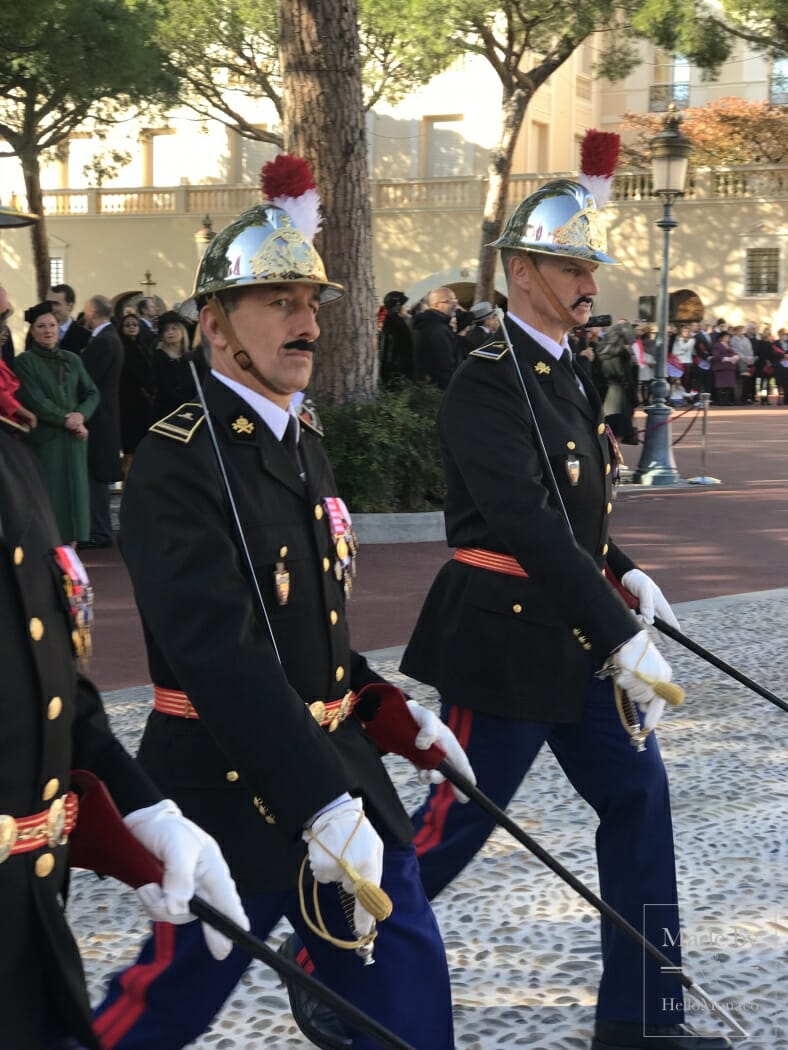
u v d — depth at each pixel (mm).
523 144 36406
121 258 38531
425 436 11773
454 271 35656
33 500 1934
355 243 11758
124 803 2102
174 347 11664
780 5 23625
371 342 11984
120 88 21844
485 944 3734
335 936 2570
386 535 11266
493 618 3352
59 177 39531
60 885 1984
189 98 33750
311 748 2336
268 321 2520
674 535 11703
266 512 2498
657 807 3297
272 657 2379
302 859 2535
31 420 1973
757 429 23578
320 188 11648
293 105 11664
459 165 36250
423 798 4855
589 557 3123
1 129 24812
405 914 2611
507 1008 3395
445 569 3520
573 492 3340
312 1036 3213
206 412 2512
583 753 3340
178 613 2365
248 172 38156
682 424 24641
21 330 39438
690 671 6785
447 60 25234
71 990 1931
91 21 20203
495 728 3346
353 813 2324
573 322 3404
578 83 38375
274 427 2570
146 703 6207
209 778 2523
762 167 33438
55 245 39000
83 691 2143
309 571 2553
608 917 2934
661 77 38469
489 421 3254
